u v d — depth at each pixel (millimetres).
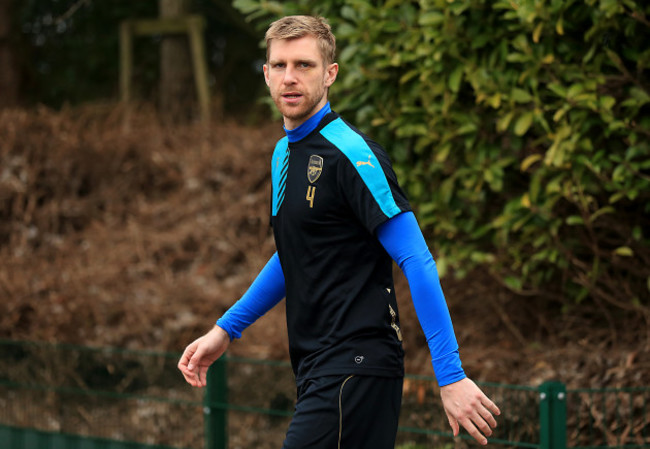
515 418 15375
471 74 16969
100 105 36969
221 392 18484
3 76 42219
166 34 40500
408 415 16766
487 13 17047
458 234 19094
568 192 16516
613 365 17844
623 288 18641
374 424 9852
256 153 30859
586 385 17828
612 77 16328
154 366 22172
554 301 20000
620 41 16703
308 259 10055
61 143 31359
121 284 27016
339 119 10203
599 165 16484
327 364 9898
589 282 17891
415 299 9430
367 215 9531
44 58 50188
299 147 10156
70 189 31500
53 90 49094
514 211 17547
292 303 10336
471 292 20984
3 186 30312
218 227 29234
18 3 45812
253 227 29312
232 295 26078
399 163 18844
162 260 28656
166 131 34531
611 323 18406
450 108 17828
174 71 40469
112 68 49469
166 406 21891
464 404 9102
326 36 10109
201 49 39688
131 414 22047
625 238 17688
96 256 28734
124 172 32625
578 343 18906
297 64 9914
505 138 18203
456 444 15992
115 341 25266
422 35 17719
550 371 18438
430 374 20047
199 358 11461
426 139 17781
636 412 16891
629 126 16312
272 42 10109
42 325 25844
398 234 9547
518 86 17094
